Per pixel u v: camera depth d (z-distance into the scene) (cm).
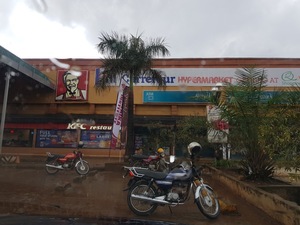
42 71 2352
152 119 2125
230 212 641
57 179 1125
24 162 1812
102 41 1552
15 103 2361
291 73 2166
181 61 2248
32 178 1141
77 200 748
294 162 751
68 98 2294
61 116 2295
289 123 819
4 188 897
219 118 1087
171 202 600
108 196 810
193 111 2188
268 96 930
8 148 2283
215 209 616
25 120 2300
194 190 631
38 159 2053
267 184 859
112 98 2273
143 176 618
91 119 2259
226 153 1328
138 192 622
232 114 920
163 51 1570
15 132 2306
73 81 2309
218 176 1125
